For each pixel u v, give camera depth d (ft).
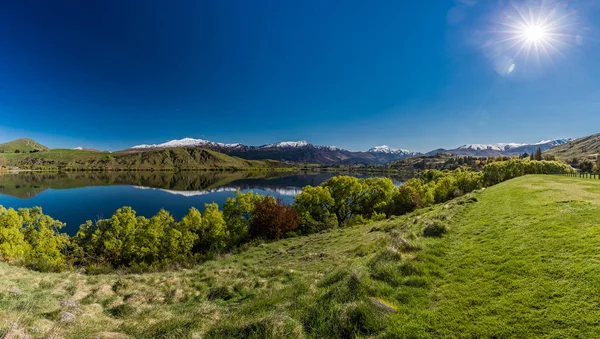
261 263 70.18
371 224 105.09
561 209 41.93
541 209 44.65
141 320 31.76
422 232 44.24
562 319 17.42
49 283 45.14
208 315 31.09
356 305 22.09
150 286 48.21
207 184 488.85
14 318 27.14
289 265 60.49
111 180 526.98
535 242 30.25
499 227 39.29
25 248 90.02
